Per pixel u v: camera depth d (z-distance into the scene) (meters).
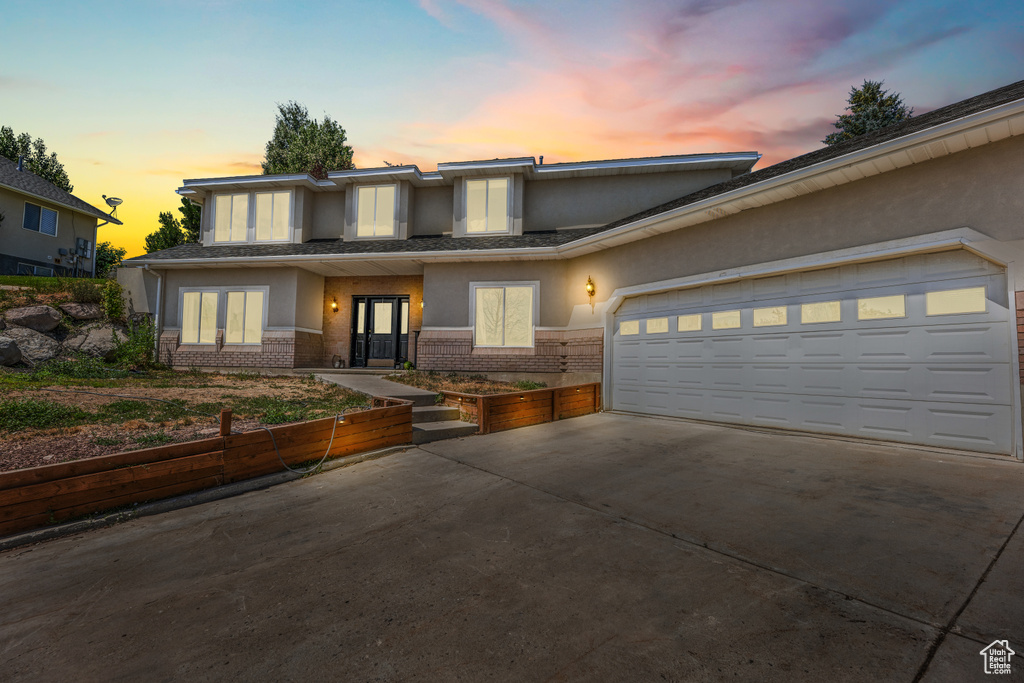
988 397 5.30
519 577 2.88
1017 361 5.05
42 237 21.38
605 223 12.84
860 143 6.92
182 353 13.31
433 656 2.09
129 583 2.96
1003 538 3.07
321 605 2.62
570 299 11.54
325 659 2.10
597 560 3.07
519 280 12.02
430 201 14.23
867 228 6.23
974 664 1.86
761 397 7.59
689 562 2.99
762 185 6.77
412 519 3.98
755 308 7.70
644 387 9.69
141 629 2.41
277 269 13.15
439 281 12.50
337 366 14.29
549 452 6.24
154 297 13.75
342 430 5.92
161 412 6.89
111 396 6.89
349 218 14.13
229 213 14.59
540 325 11.76
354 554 3.32
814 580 2.67
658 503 4.13
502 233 12.99
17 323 11.60
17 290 13.73
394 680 1.93
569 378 11.18
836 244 6.55
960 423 5.51
